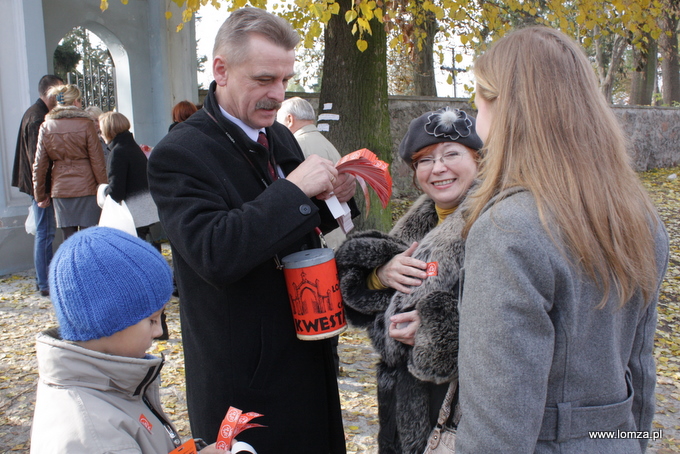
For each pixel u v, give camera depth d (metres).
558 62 1.12
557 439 1.10
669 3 8.19
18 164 5.36
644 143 14.17
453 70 7.08
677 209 9.77
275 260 1.67
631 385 1.23
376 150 6.15
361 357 4.12
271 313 1.66
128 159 4.38
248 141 1.66
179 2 4.72
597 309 1.09
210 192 1.54
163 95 7.82
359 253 1.67
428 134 1.70
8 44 5.82
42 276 5.27
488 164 1.19
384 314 1.62
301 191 1.54
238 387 1.64
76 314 1.13
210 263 1.43
